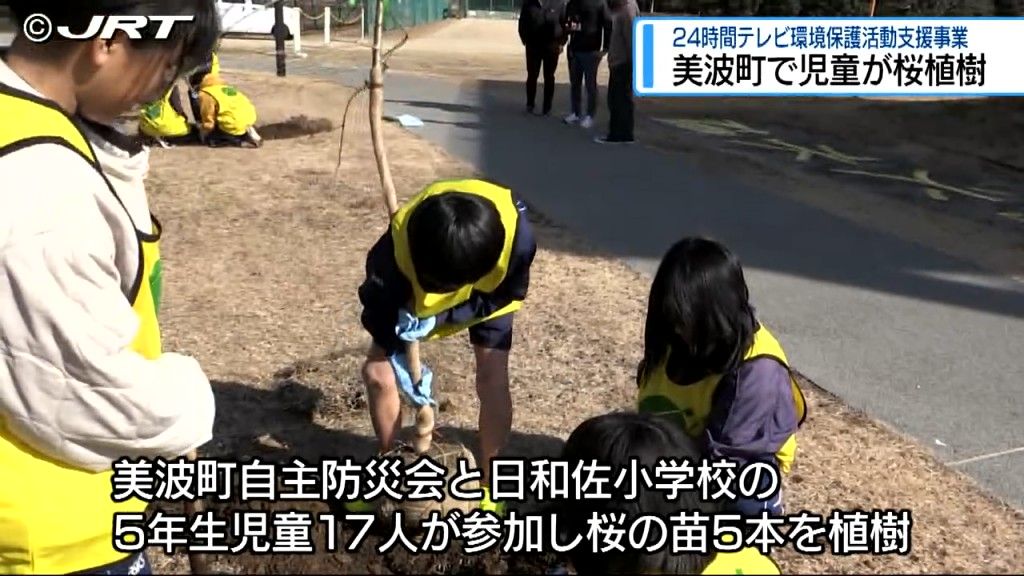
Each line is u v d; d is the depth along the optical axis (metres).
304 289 5.95
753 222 7.94
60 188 1.67
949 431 4.35
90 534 1.86
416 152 10.12
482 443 3.42
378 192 8.30
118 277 1.77
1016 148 11.86
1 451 1.77
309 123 11.49
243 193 8.23
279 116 12.06
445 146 10.58
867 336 5.50
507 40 30.00
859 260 6.99
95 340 1.69
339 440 4.05
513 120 12.70
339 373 4.64
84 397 1.71
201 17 1.84
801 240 7.45
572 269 6.46
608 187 8.96
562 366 4.88
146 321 1.92
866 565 3.28
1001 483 3.90
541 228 7.46
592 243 7.09
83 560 1.87
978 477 3.95
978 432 4.34
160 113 9.75
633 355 5.04
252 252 6.67
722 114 14.00
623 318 5.57
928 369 5.05
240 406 4.34
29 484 1.78
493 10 39.50
